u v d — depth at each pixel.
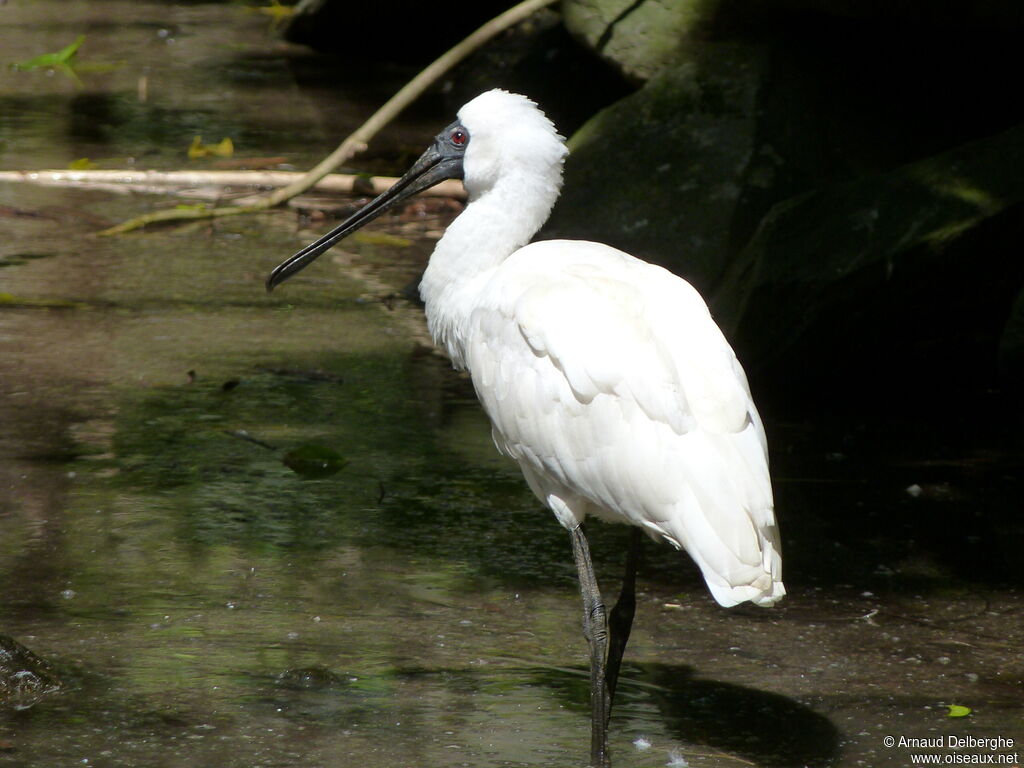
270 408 12.26
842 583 9.44
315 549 9.71
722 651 8.52
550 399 7.57
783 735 7.52
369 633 8.56
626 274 7.77
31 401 12.15
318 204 18.86
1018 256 12.77
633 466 7.20
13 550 9.47
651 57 18.97
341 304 15.17
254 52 28.14
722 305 13.41
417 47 27.53
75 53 25.39
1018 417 12.47
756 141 16.31
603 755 7.21
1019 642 8.66
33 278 15.47
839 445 11.80
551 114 22.42
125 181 19.22
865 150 16.48
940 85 17.09
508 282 7.98
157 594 8.95
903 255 12.66
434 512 10.38
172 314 14.56
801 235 13.23
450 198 19.44
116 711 7.52
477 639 8.55
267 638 8.45
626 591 7.72
